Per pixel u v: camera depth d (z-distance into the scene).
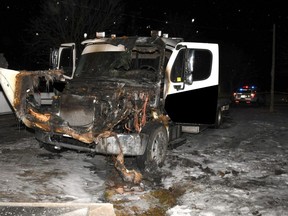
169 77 7.75
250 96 30.30
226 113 18.16
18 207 3.75
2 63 17.25
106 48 8.62
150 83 7.71
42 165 7.42
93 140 6.61
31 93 7.12
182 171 7.51
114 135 6.66
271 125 14.94
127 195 6.00
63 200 5.59
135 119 7.00
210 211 5.44
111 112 6.67
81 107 6.73
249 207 5.61
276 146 10.45
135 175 6.59
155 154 7.45
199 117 8.02
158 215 5.37
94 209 3.67
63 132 6.76
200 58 8.00
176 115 7.92
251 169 7.84
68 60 9.78
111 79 7.89
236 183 6.82
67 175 6.85
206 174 7.35
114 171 7.35
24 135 10.70
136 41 8.34
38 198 5.56
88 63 8.66
